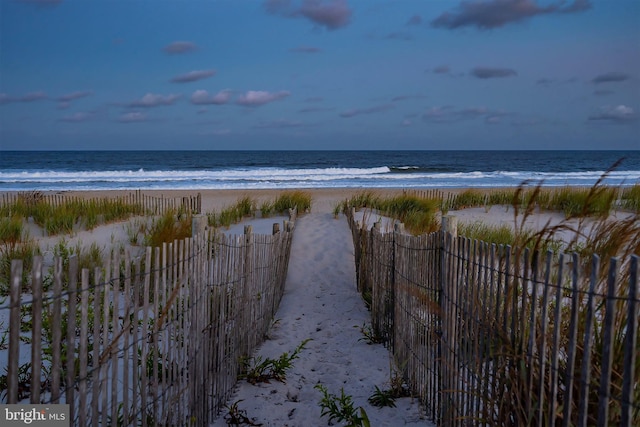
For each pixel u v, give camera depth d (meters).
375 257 6.53
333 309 7.40
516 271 2.90
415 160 82.62
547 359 2.77
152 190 27.39
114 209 13.30
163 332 3.30
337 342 6.10
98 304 2.61
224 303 4.48
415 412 4.38
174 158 83.69
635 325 2.10
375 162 75.19
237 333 4.94
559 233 9.51
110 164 64.00
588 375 2.29
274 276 6.89
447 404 3.85
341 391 4.49
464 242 3.61
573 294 2.38
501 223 12.20
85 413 2.51
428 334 4.31
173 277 3.43
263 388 4.84
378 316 6.23
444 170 56.31
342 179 38.75
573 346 2.39
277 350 5.78
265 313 6.19
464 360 3.55
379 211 13.74
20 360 4.76
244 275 5.18
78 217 12.50
